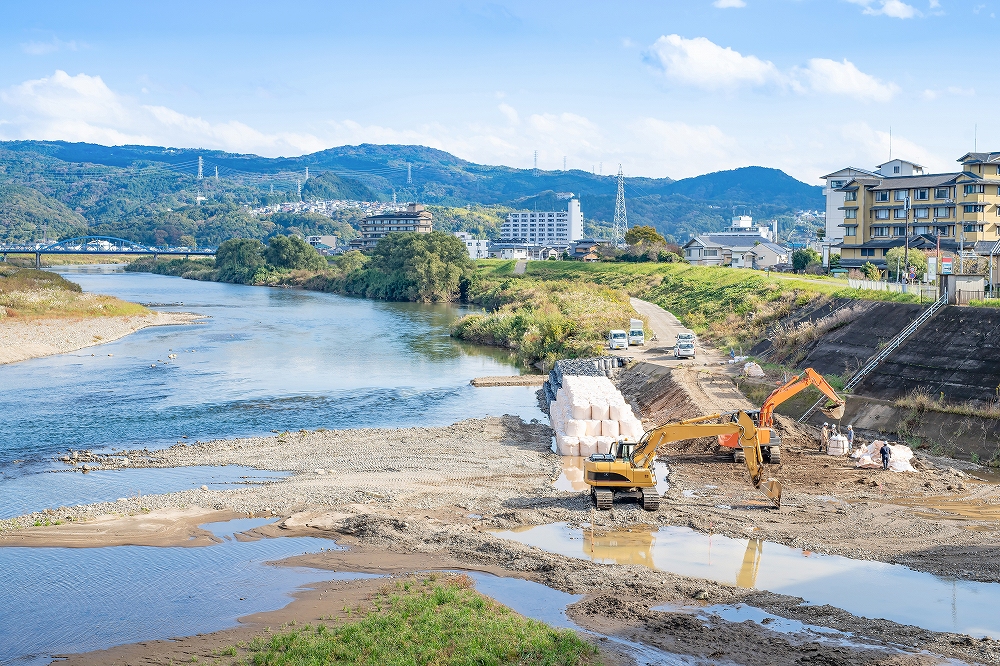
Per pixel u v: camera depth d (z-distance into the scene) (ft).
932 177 388.57
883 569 94.12
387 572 95.25
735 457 141.79
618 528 109.91
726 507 117.91
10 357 272.72
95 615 83.76
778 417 164.86
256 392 215.31
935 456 142.51
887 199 394.52
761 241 601.21
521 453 152.15
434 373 248.93
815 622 79.82
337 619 81.15
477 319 336.90
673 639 76.13
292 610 84.07
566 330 278.87
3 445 158.81
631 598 86.02
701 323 317.01
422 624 77.66
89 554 100.68
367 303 549.95
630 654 73.15
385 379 237.04
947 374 161.48
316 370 252.83
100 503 119.96
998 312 168.14
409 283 583.17
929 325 180.14
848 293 241.76
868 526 108.17
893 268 312.50
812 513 114.01
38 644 77.51
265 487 128.77
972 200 358.43
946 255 300.40
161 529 109.29
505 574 94.02
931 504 117.91
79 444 159.94
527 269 636.07
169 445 159.84
